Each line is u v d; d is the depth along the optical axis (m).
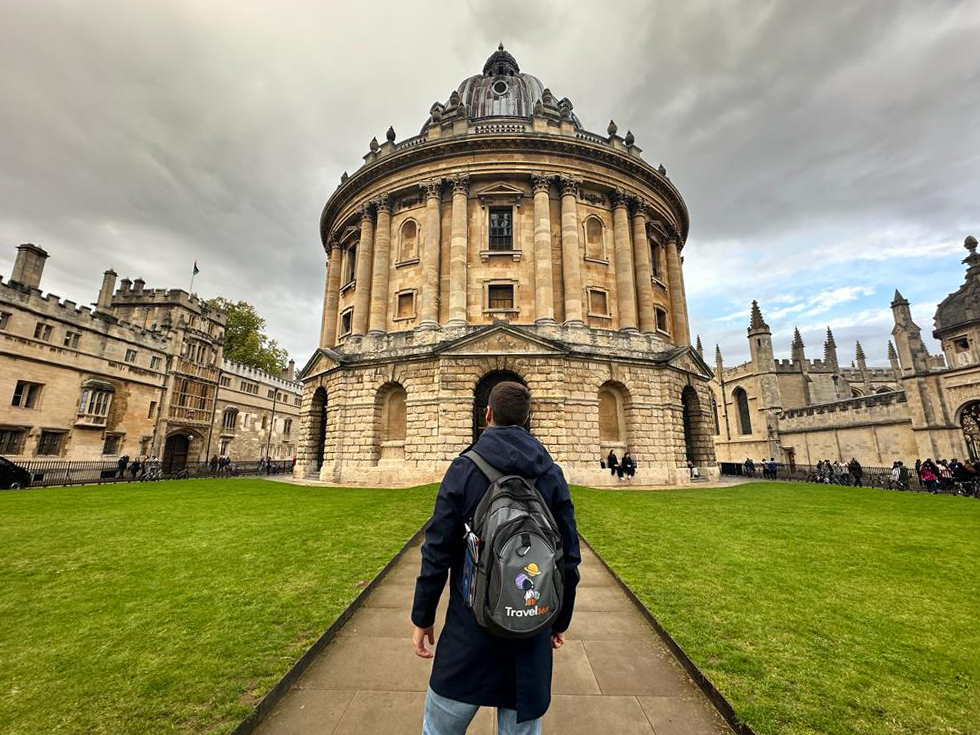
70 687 4.62
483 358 26.28
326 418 33.31
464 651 2.54
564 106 37.53
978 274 29.17
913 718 4.18
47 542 10.66
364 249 32.91
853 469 30.45
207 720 4.05
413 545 10.46
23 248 34.09
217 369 51.78
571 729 4.09
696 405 32.75
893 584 7.90
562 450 25.31
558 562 2.47
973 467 25.11
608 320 30.19
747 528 12.52
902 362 32.94
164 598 7.09
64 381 34.34
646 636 6.06
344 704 4.44
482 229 30.31
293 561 8.97
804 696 4.46
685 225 39.56
